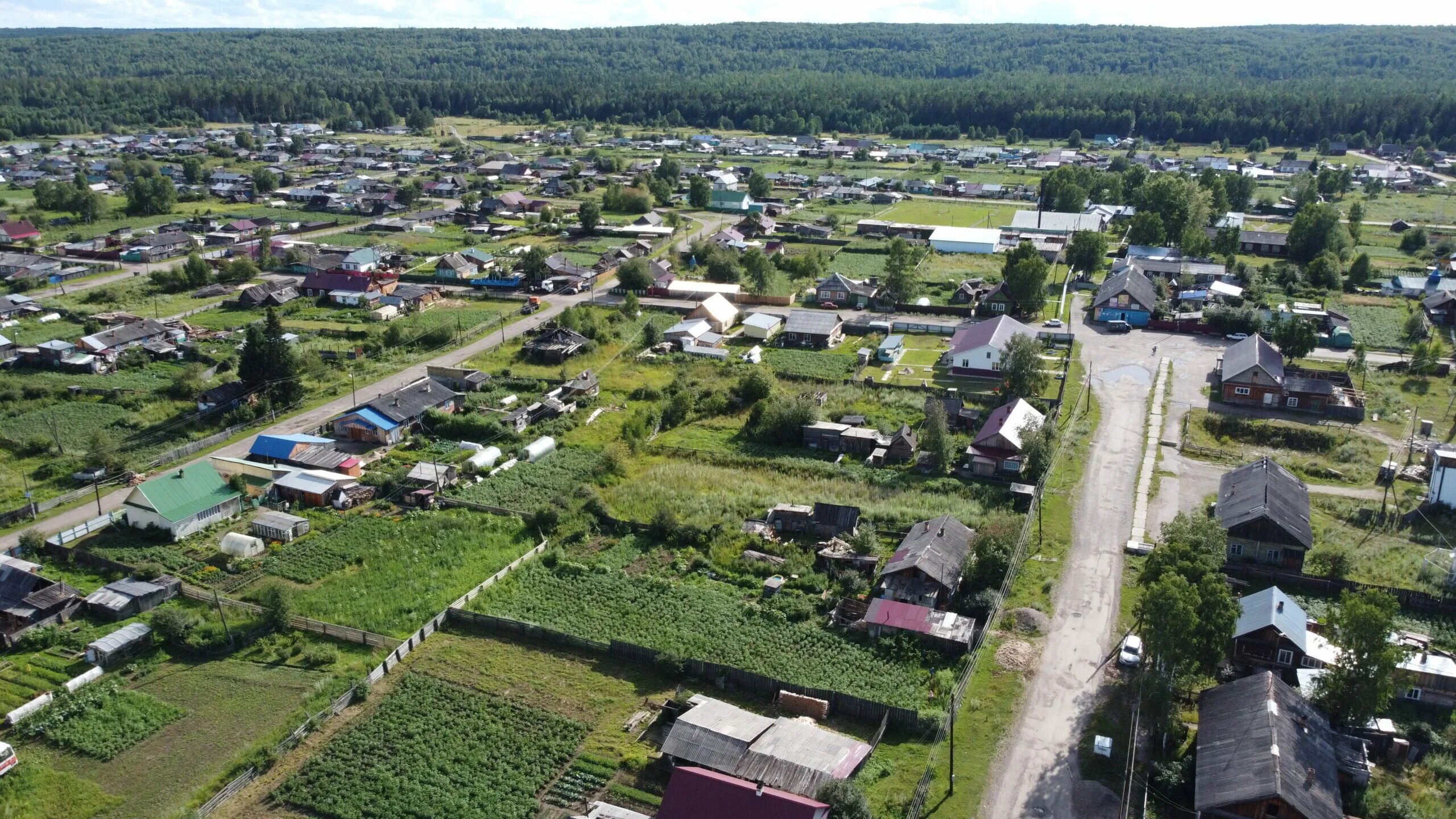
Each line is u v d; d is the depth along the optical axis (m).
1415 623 65.06
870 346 125.69
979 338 115.31
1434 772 51.41
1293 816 45.34
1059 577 71.19
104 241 180.00
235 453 94.12
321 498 83.44
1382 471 87.00
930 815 49.19
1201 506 82.12
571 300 149.00
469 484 87.12
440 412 100.25
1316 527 78.69
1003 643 63.22
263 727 56.41
